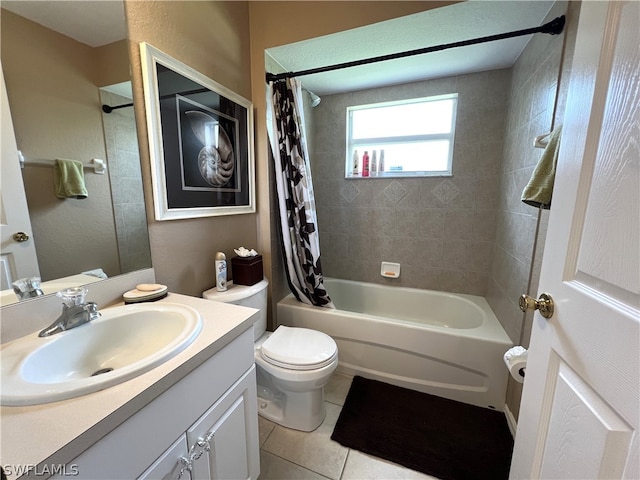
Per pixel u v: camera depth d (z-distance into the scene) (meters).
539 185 0.97
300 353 1.37
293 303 2.03
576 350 0.59
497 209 2.05
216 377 0.83
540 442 0.71
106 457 0.54
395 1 1.40
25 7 0.79
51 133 0.86
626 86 0.48
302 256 1.97
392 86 2.20
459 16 1.39
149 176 1.16
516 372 1.00
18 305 0.79
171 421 0.69
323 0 1.53
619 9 0.51
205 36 1.38
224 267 1.48
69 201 0.91
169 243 1.27
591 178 0.57
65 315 0.83
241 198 1.71
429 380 1.70
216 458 0.86
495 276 1.97
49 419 0.52
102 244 1.01
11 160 0.79
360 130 2.43
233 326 0.88
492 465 1.26
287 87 1.79
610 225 0.50
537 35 1.46
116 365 0.87
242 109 1.66
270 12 1.66
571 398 0.59
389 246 2.43
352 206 2.49
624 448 0.45
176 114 1.24
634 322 0.44
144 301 1.06
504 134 1.95
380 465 1.27
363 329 1.80
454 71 1.97
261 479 1.20
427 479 1.21
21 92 0.79
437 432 1.43
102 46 0.97
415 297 2.36
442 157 2.23
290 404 1.45
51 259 0.88
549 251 0.72
